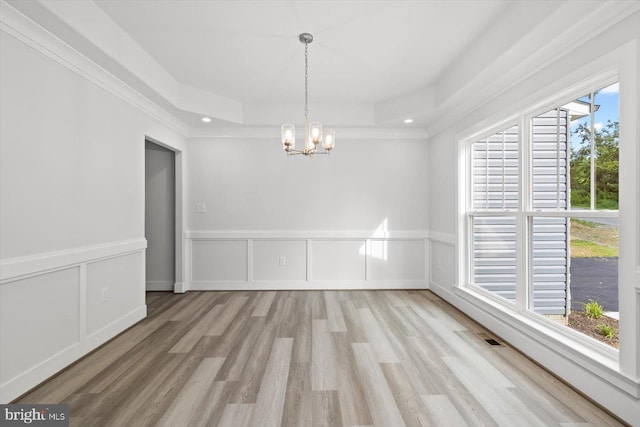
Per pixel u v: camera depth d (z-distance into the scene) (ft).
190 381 7.20
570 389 6.86
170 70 11.46
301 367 7.86
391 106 14.44
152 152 15.76
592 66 6.43
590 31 6.41
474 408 6.18
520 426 5.66
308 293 15.26
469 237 12.32
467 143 12.48
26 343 6.83
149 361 8.20
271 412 6.07
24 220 6.81
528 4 7.03
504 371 7.64
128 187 10.67
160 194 15.81
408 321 11.25
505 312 9.32
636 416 5.48
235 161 15.88
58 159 7.72
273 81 12.51
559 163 7.77
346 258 16.11
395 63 10.97
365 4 7.80
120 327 10.18
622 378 5.69
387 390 6.82
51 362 7.41
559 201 7.77
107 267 9.59
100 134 9.25
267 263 16.01
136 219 11.16
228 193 15.87
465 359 8.28
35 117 7.07
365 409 6.15
